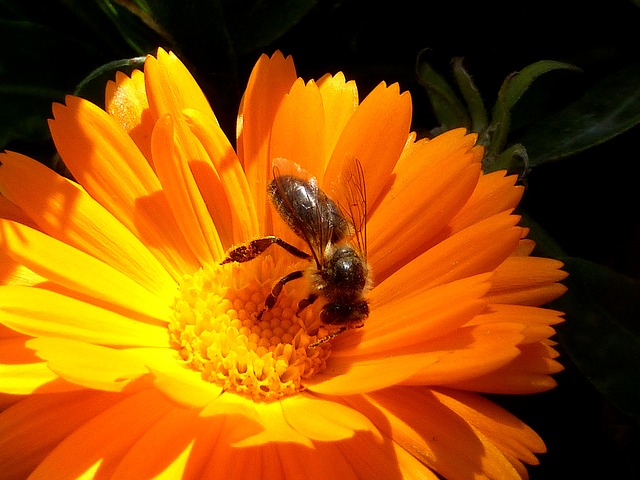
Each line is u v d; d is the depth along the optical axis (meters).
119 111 0.07
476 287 0.06
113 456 0.05
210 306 0.07
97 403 0.06
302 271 0.07
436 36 0.08
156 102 0.07
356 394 0.06
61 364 0.05
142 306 0.06
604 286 0.07
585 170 0.08
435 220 0.07
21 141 0.08
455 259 0.06
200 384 0.06
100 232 0.06
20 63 0.08
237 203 0.07
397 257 0.07
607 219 0.08
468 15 0.08
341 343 0.07
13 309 0.05
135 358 0.06
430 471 0.06
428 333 0.06
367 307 0.07
